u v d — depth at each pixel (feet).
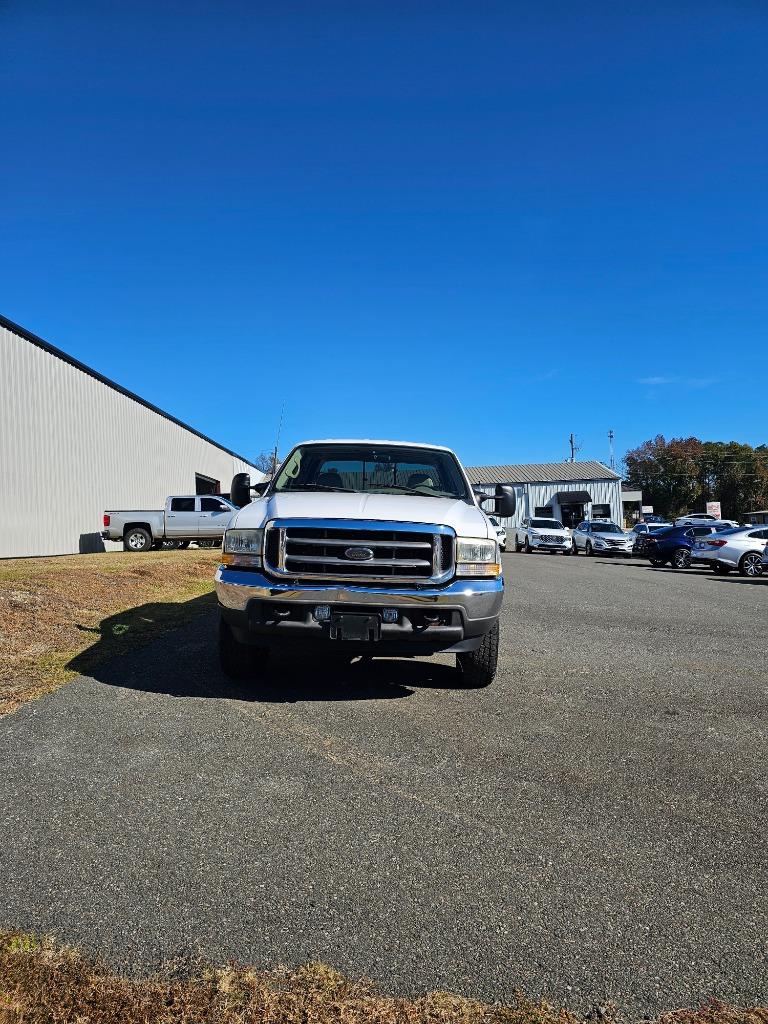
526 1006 6.02
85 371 72.18
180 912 7.20
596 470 158.20
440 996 6.12
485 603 15.17
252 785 10.48
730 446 213.66
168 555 53.88
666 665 19.67
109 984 6.15
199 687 15.94
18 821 9.11
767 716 14.71
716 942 6.95
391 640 14.82
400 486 19.53
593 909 7.47
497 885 7.89
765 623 28.30
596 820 9.62
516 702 15.49
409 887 7.80
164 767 11.07
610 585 44.80
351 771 11.15
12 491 59.16
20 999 5.94
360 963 6.50
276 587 14.73
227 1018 5.80
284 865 8.18
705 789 10.79
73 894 7.47
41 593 25.11
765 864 8.53
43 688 15.39
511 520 153.69
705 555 63.00
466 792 10.46
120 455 80.12
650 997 6.16
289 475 19.92
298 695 15.60
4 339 58.75
